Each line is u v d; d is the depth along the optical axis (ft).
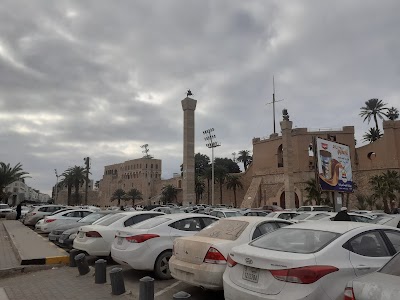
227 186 265.75
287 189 175.32
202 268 20.92
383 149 192.34
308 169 204.23
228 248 21.21
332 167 91.97
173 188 338.34
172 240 28.45
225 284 17.57
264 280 15.81
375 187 165.17
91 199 499.51
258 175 232.32
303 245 17.20
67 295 24.53
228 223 24.86
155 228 28.68
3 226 90.84
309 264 15.24
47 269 35.17
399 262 12.28
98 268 27.81
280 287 15.12
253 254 16.51
